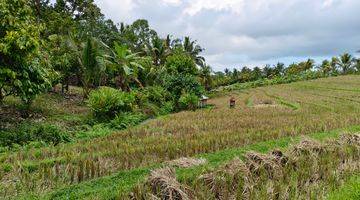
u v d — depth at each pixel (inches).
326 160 348.5
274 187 278.7
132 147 445.4
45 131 535.5
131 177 322.7
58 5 1451.8
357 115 746.8
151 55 1635.1
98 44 983.0
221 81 2962.6
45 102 866.1
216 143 458.9
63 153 422.3
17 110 705.6
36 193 285.6
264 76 3262.8
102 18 1680.6
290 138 483.8
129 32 1967.3
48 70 655.1
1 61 526.0
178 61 1483.8
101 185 301.4
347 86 1993.1
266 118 745.6
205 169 315.0
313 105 1120.2
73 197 271.6
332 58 2982.3
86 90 1016.2
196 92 1227.2
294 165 344.5
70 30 1195.9
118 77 1245.1
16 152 426.6
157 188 262.4
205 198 262.5
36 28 561.6
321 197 267.7
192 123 684.1
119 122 725.3
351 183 288.2
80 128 654.5
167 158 399.5
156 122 706.2
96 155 397.1
